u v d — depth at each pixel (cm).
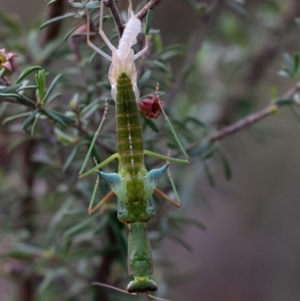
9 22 33
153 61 30
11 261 34
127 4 31
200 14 32
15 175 36
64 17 29
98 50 28
